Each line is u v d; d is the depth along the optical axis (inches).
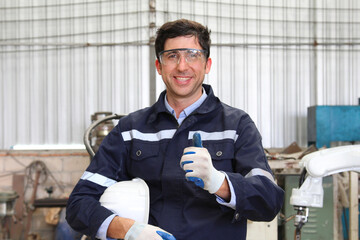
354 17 187.0
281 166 134.7
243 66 184.4
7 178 175.3
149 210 56.6
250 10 185.6
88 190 58.1
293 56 185.8
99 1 183.5
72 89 183.2
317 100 185.5
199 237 53.5
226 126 56.9
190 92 57.9
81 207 54.6
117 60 182.4
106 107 182.4
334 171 63.7
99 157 60.5
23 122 183.2
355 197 125.8
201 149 46.9
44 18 184.4
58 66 183.2
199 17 183.8
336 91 186.1
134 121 61.0
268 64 185.2
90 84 182.9
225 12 184.9
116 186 55.8
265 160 55.2
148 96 181.8
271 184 52.1
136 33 182.2
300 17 187.0
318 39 187.0
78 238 151.2
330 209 130.0
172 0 181.9
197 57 57.1
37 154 176.9
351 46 186.2
